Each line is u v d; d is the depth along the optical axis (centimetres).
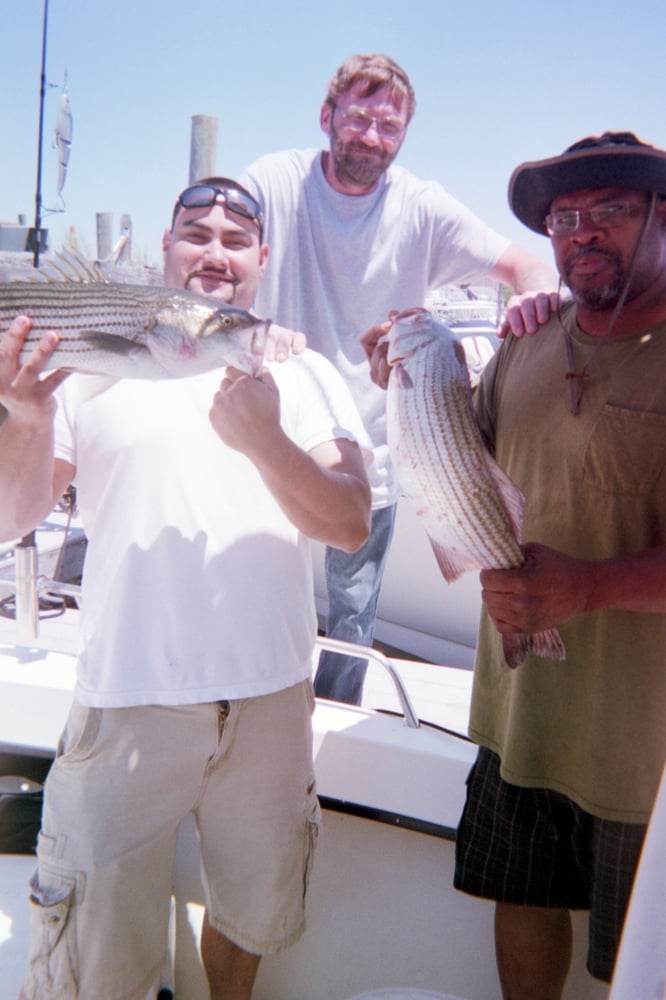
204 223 221
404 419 189
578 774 201
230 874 205
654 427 189
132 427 200
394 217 346
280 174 350
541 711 205
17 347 179
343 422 216
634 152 183
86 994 188
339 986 254
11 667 273
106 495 202
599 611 196
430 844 253
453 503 190
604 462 195
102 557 201
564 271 200
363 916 257
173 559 196
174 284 227
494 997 247
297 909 208
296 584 207
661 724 193
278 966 255
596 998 238
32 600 286
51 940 188
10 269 187
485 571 190
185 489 198
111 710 194
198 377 204
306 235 349
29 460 192
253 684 196
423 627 464
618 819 195
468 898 250
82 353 183
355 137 321
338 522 194
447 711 371
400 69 322
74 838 190
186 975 252
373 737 252
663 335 192
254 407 176
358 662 352
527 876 215
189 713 195
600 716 196
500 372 226
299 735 206
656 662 192
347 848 258
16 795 256
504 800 217
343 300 351
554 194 198
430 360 187
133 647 194
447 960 251
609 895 199
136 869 191
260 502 203
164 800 194
